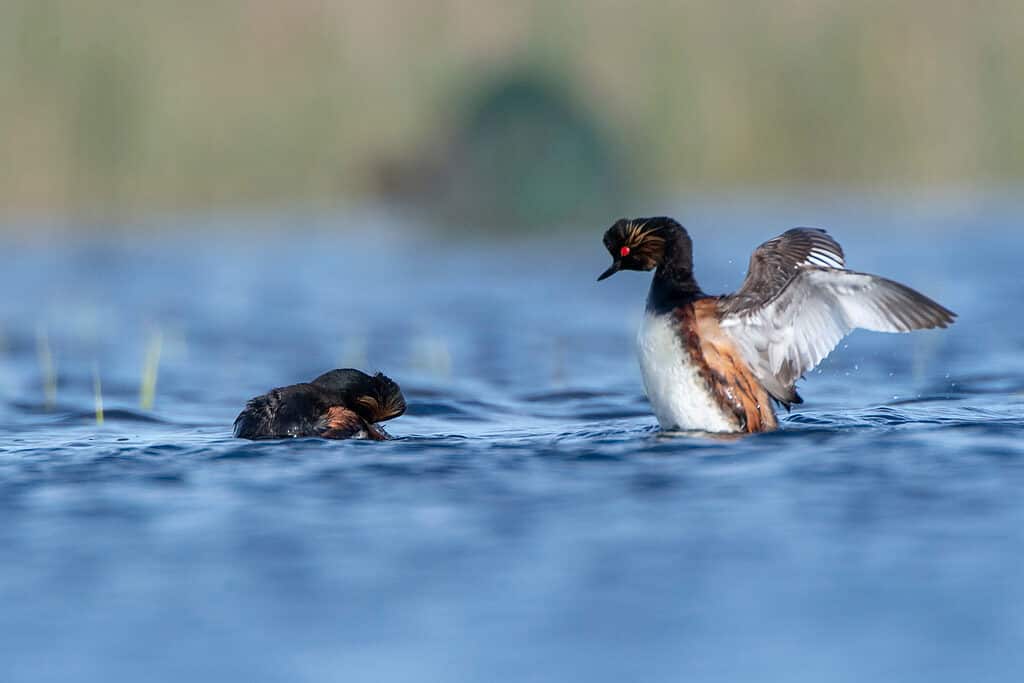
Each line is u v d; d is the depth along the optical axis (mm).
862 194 42531
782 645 6250
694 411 10828
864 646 6219
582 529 8016
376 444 10688
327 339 20156
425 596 6926
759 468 9461
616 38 42781
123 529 8180
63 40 37375
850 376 15469
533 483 9180
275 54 39812
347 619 6652
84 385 15867
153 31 38531
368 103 39969
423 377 16344
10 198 36719
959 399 13367
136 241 35531
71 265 30906
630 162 36406
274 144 39156
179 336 20594
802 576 7121
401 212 36594
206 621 6637
